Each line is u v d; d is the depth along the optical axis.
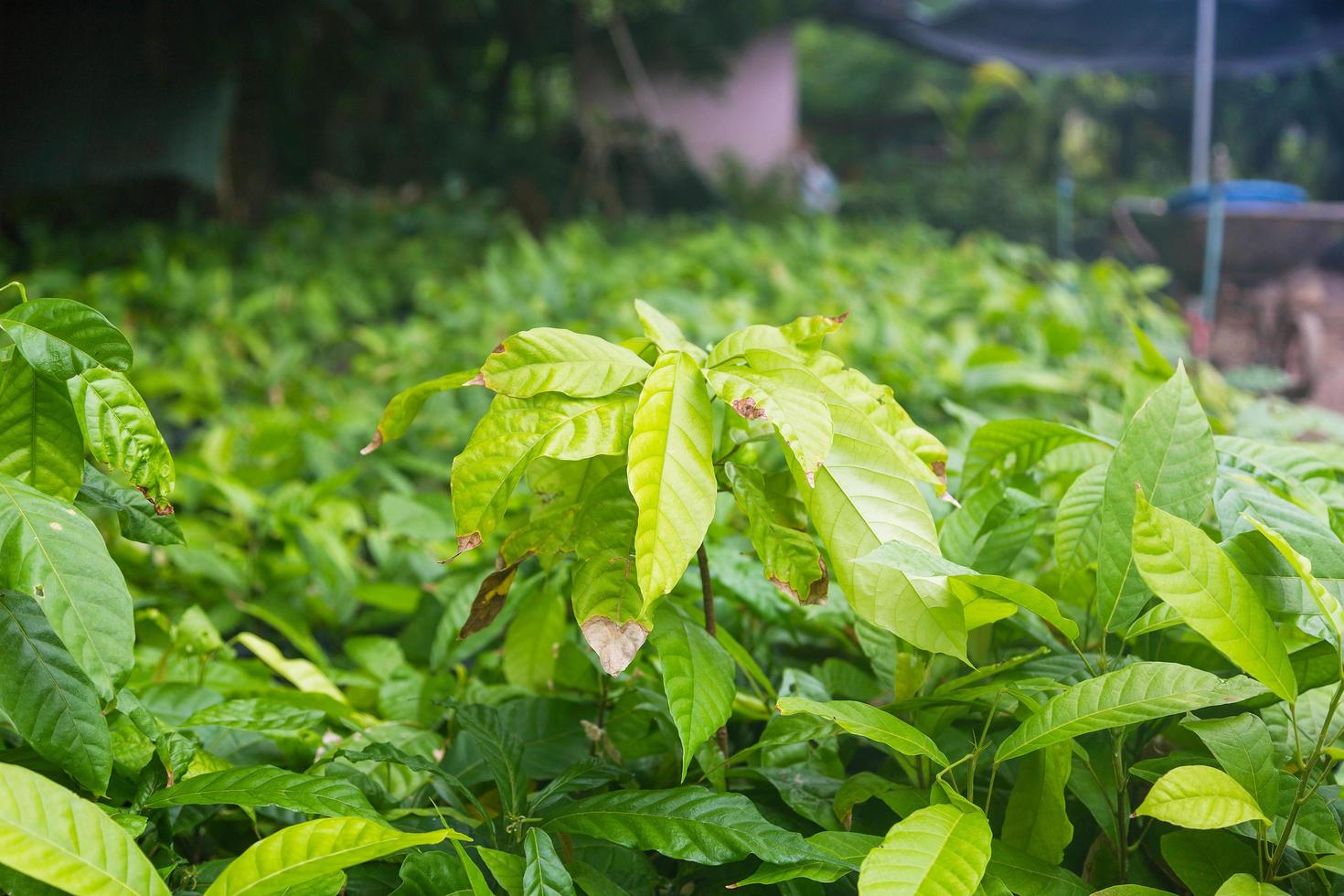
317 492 2.75
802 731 1.37
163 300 6.23
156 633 2.10
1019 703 1.31
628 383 1.20
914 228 10.85
